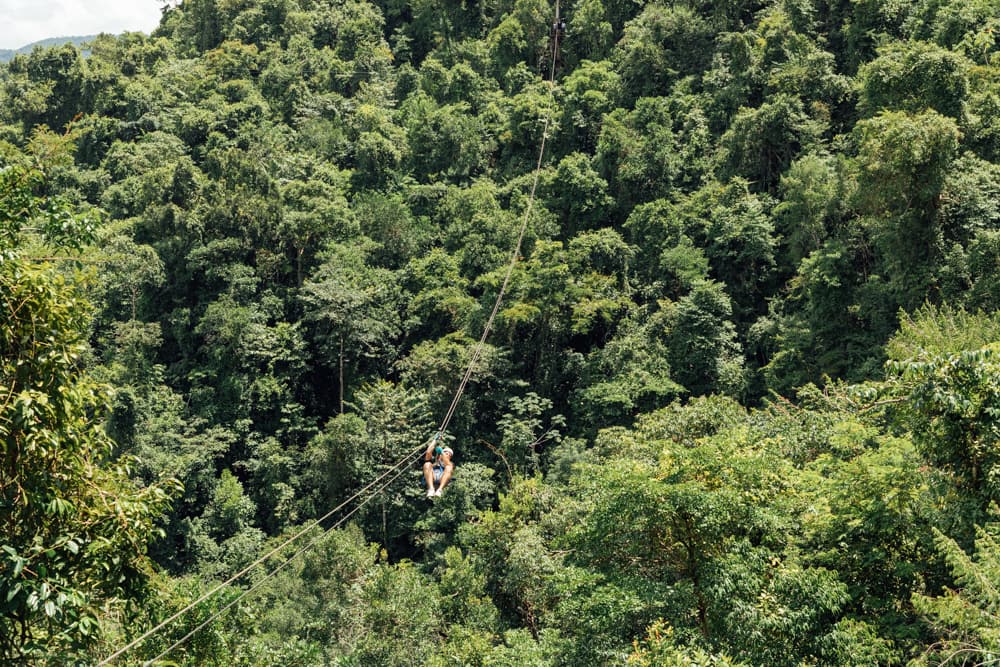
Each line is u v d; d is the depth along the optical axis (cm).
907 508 1506
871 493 1557
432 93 8275
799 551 1658
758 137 5475
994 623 1095
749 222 5038
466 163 7231
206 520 4641
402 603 2741
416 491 4550
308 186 6500
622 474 1716
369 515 4578
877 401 1493
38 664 911
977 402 1347
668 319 4872
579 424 4941
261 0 9888
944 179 3612
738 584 1465
